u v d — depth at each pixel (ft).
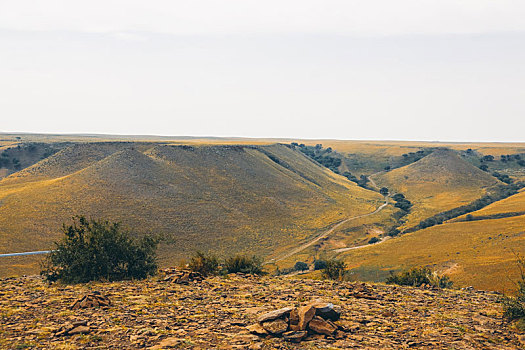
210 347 28.81
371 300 48.08
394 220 418.72
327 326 33.22
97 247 60.23
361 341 31.50
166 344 28.78
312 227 370.73
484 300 50.34
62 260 59.21
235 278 62.75
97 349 27.86
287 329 32.50
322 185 531.91
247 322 35.45
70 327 31.99
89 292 47.55
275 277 67.00
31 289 50.55
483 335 34.17
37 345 28.32
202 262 69.77
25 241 223.30
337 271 71.46
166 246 255.91
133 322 34.91
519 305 39.99
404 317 39.65
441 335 33.91
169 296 46.60
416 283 75.36
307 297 46.93
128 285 54.19
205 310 39.93
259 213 374.63
